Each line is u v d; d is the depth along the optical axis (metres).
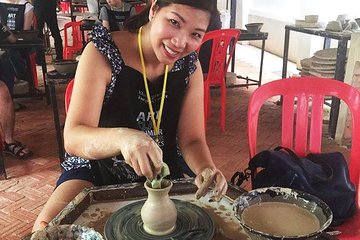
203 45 3.43
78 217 1.06
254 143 1.58
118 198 1.14
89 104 1.20
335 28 3.36
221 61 3.34
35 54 4.46
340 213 1.35
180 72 1.34
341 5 5.25
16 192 2.53
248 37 4.03
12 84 3.60
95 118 1.21
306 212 0.98
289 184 1.38
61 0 7.71
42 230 0.85
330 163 1.49
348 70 3.10
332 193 1.35
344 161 1.49
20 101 4.29
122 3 4.06
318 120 1.65
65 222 1.02
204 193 1.09
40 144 3.23
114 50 1.26
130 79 1.29
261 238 0.85
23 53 4.26
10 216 2.28
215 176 1.12
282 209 0.99
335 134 3.29
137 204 1.09
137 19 1.31
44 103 4.23
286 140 1.66
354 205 1.38
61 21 8.66
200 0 1.04
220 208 1.11
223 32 3.18
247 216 0.95
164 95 1.33
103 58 1.24
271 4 6.96
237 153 3.07
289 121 1.65
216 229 1.02
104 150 1.02
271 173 1.42
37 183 2.64
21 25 4.16
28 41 3.62
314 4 5.63
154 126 1.34
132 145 0.94
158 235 0.97
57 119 2.74
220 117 3.81
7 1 4.14
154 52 1.21
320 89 1.63
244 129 3.54
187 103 1.41
